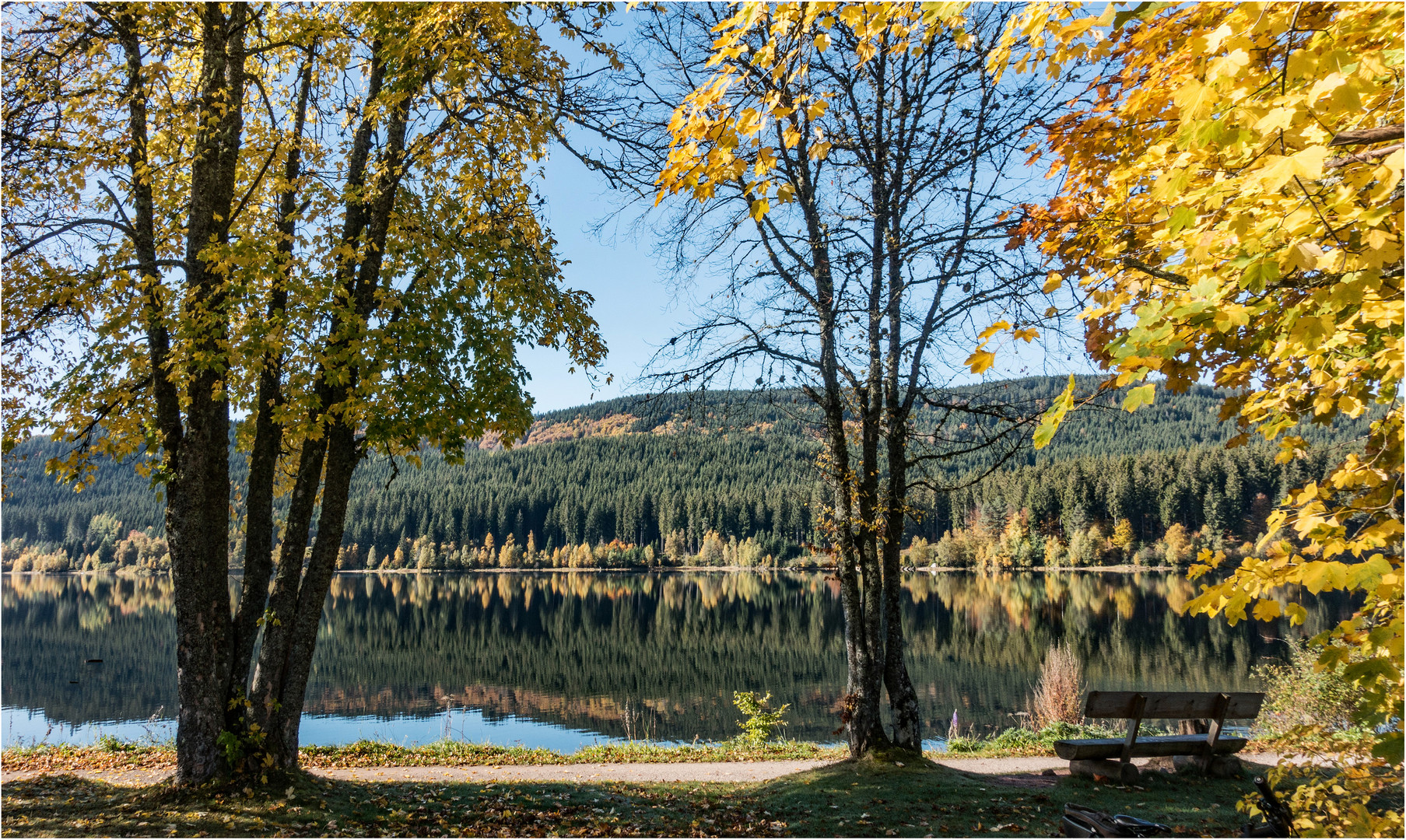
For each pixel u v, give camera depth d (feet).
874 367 28.35
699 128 8.62
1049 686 48.19
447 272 27.40
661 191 9.02
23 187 25.66
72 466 25.07
